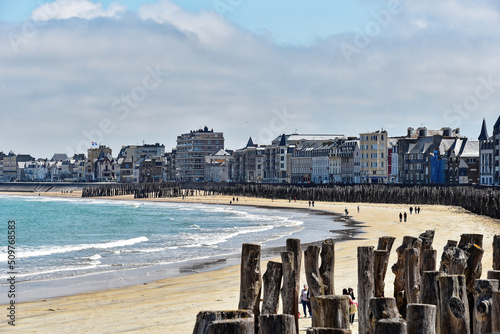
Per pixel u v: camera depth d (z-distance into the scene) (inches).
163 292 1531.7
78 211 6097.4
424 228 3331.7
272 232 3385.8
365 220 4205.2
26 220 4842.5
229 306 1277.1
